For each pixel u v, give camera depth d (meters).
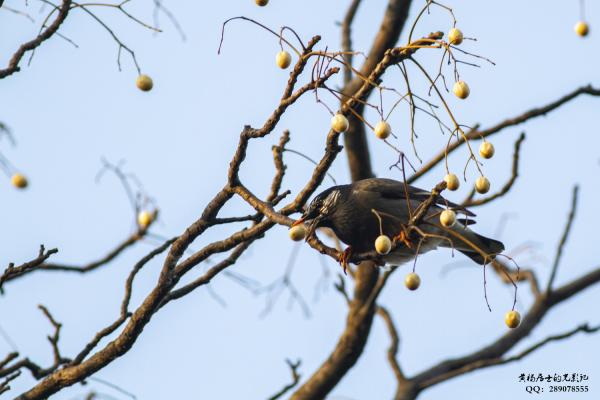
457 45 7.44
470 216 11.97
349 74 15.30
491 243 12.59
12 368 9.25
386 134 7.49
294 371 11.44
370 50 14.56
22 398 8.99
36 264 8.79
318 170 8.48
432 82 7.43
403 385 15.49
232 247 8.89
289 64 7.89
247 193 8.91
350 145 14.86
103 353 9.05
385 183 11.75
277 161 9.70
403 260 11.61
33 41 8.55
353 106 8.23
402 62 7.46
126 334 8.98
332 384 14.62
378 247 8.18
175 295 9.35
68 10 8.64
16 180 11.34
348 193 11.74
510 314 8.23
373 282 15.11
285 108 8.00
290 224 8.56
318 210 11.96
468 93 7.65
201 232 9.02
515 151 12.61
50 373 9.45
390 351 15.93
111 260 13.02
